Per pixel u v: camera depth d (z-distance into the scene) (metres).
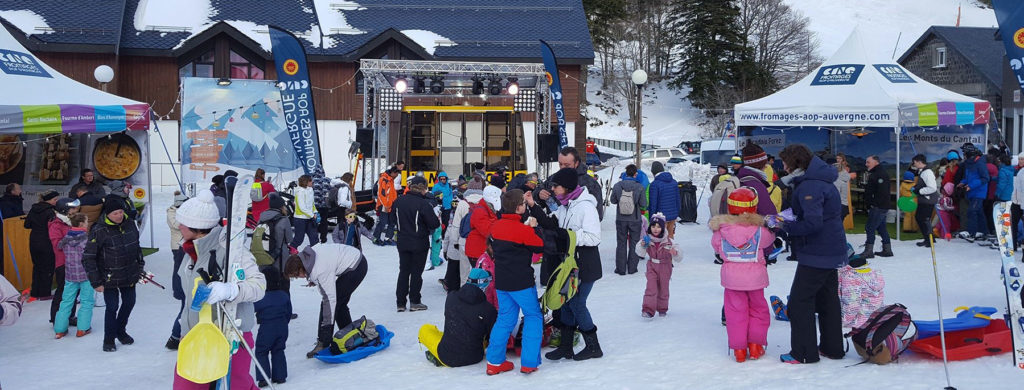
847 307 7.50
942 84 44.03
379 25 36.06
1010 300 6.42
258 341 7.00
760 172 8.34
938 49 44.53
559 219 7.31
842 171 16.59
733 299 6.93
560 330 7.55
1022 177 12.22
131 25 33.66
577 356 7.46
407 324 9.60
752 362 6.91
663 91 71.38
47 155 15.84
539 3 37.94
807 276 6.67
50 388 7.27
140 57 33.38
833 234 6.57
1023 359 6.30
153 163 32.94
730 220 6.87
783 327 8.26
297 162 23.55
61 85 13.42
